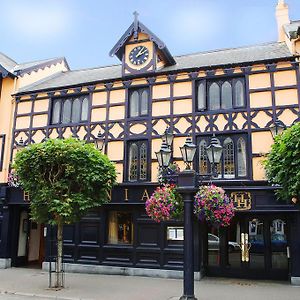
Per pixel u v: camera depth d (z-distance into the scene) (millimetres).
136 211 11914
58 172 9297
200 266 11000
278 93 11172
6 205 13289
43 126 13555
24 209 14070
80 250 12328
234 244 11414
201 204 7621
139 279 10961
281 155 7121
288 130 7203
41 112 13695
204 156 11516
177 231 11469
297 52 11258
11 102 14148
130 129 12438
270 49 13055
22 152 9477
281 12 14422
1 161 13766
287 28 13211
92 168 9352
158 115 12188
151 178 11852
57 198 9188
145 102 12578
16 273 11961
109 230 12328
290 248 10430
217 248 11547
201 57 14039
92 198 9688
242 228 11344
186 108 11938
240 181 10844
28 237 14250
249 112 11289
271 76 11312
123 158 12273
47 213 9641
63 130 13250
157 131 12094
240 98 11586
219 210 7574
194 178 7805
